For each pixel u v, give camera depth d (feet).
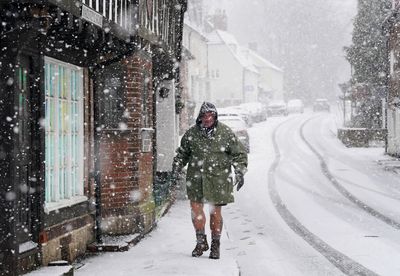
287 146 105.91
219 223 24.85
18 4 18.47
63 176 25.09
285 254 27.96
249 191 53.01
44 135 21.89
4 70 19.39
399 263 25.85
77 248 25.45
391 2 94.79
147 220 31.48
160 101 47.83
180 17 44.70
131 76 30.60
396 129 85.87
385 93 107.55
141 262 24.22
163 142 48.14
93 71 27.37
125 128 30.27
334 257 27.20
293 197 49.11
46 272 20.16
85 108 26.96
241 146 24.81
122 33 26.58
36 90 21.52
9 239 19.45
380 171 69.31
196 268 22.82
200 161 24.43
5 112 19.48
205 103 24.61
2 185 19.49
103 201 29.48
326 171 69.21
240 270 24.81
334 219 38.27
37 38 21.38
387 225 35.88
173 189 44.45
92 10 22.26
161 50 36.58
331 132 138.72
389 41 93.45
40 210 21.53
